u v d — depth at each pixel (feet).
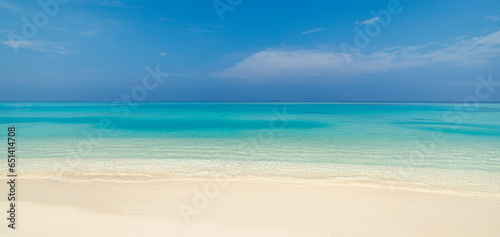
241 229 13.67
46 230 13.26
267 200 17.29
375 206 16.35
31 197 17.48
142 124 74.08
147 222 14.29
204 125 71.36
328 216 15.06
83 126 66.95
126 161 29.14
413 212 15.56
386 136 49.65
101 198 17.42
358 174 24.26
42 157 30.68
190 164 28.02
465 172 25.03
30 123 74.13
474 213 15.43
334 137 48.29
